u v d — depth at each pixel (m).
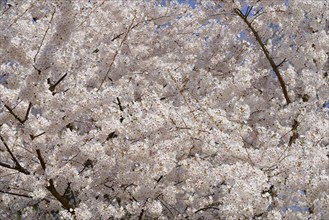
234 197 4.64
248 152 5.46
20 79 5.15
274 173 5.43
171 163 5.33
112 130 5.36
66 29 5.01
